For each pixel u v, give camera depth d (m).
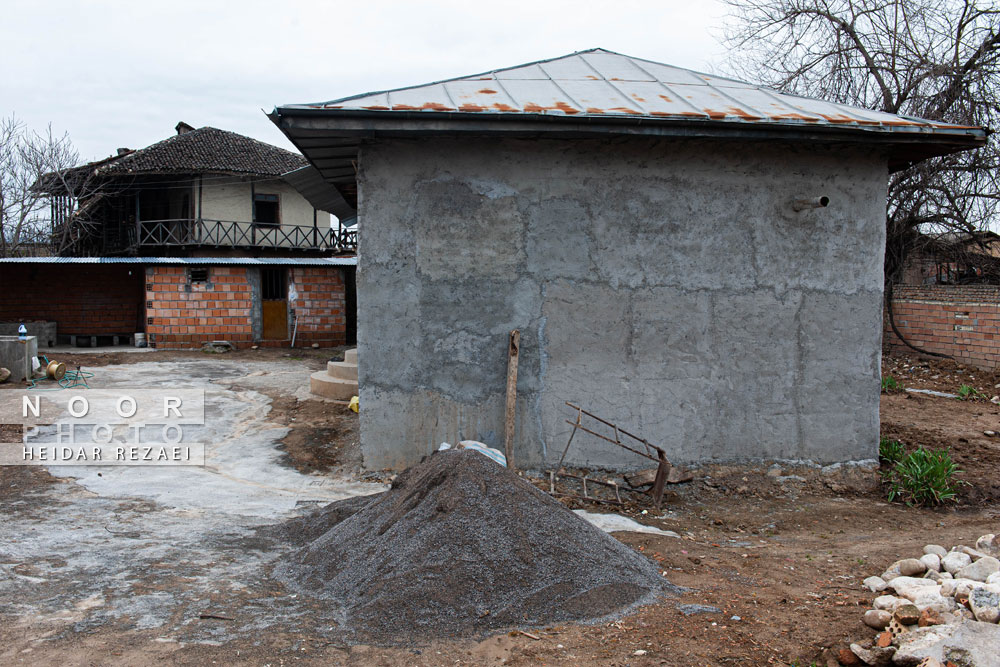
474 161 7.41
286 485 7.21
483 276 7.47
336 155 8.27
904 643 3.41
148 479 7.20
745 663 3.53
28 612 4.06
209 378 13.38
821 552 5.71
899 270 17.77
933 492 7.29
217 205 30.14
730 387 7.79
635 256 7.61
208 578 4.67
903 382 13.96
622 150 7.54
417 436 7.50
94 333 22.30
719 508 7.18
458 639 3.82
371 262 7.37
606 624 3.99
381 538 4.71
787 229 7.80
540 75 8.74
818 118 7.26
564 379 7.59
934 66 16.38
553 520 4.77
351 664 3.56
